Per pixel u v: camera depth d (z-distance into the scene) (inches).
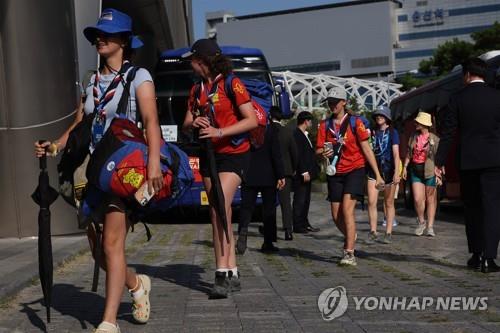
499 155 337.4
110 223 211.6
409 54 7219.5
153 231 609.6
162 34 1262.3
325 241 524.7
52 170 510.9
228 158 278.7
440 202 821.2
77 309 262.4
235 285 292.2
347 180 372.2
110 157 205.8
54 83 527.5
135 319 232.1
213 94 277.3
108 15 217.6
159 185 206.7
